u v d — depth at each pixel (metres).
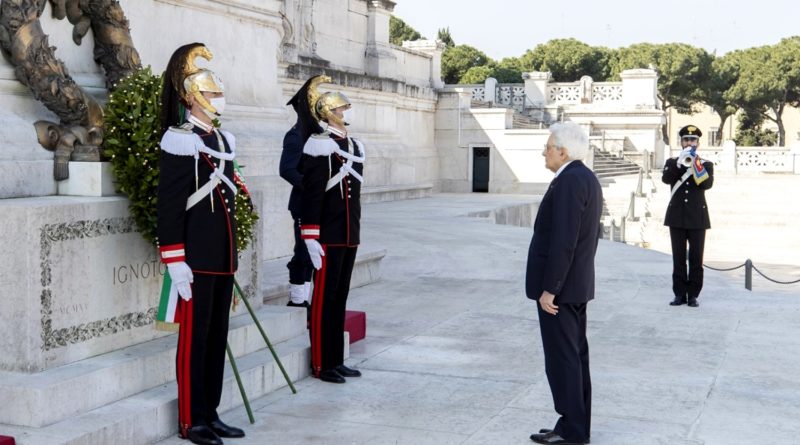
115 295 5.59
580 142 5.48
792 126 75.56
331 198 6.77
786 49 56.88
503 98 40.12
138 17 8.05
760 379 7.26
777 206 27.70
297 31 25.09
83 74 6.50
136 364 5.49
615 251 15.65
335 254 6.80
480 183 33.22
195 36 8.95
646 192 30.59
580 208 5.34
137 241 5.73
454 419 6.09
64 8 6.31
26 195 5.50
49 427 4.84
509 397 6.62
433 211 22.95
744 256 22.34
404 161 28.61
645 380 7.19
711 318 9.73
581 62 61.66
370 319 9.38
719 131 60.59
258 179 9.45
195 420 5.43
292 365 6.81
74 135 5.71
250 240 7.02
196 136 5.27
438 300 10.51
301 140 7.67
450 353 7.95
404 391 6.73
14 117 5.70
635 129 37.78
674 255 10.48
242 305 6.96
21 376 5.01
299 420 5.99
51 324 5.13
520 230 18.30
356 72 28.67
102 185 5.61
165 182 5.21
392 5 30.36
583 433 5.57
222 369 5.61
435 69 34.16
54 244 5.10
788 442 5.75
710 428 6.01
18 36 5.72
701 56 57.44
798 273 19.09
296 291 8.32
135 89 5.67
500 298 10.68
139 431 5.18
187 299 5.25
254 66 10.05
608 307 10.35
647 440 5.75
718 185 31.33
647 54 57.72
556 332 5.53
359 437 5.70
